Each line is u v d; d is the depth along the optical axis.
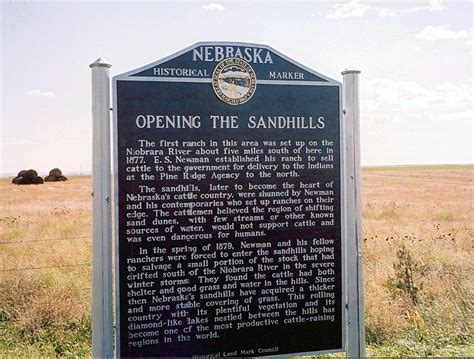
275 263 3.97
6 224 5.92
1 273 5.71
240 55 3.90
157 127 3.75
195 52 3.82
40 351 5.00
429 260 6.43
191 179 3.81
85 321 5.39
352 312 4.09
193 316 3.83
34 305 5.49
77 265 5.94
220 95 3.86
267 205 3.95
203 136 3.83
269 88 3.96
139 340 3.74
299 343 4.03
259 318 3.95
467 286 6.13
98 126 3.67
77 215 6.10
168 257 3.77
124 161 3.70
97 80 3.67
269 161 3.95
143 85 3.73
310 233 4.03
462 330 5.42
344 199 4.10
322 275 4.06
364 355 4.10
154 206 3.75
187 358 3.82
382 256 6.54
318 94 4.05
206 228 3.84
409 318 5.54
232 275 3.89
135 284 3.72
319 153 4.05
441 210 6.94
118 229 3.69
